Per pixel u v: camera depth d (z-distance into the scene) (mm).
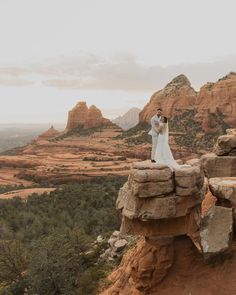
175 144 162125
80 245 36719
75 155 160375
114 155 161500
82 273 30047
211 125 170750
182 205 15281
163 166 15148
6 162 157000
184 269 16312
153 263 16219
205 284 15453
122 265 23109
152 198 14922
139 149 161875
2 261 36406
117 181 105688
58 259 30750
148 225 15492
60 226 55906
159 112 16312
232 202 16312
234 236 16656
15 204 74312
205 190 16703
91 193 81500
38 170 134125
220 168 21797
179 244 16703
